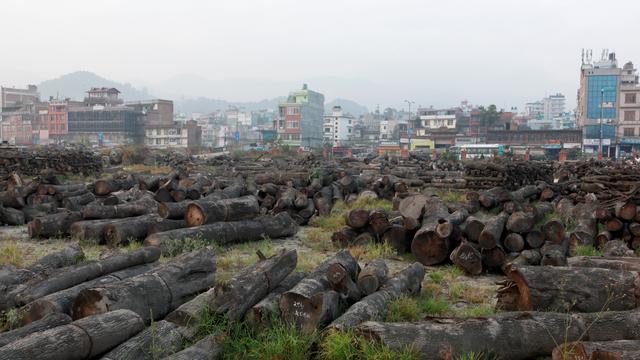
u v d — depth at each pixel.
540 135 82.25
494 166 20.59
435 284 8.78
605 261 7.46
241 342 5.55
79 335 4.79
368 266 7.48
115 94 123.75
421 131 99.31
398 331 5.15
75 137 106.12
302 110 113.44
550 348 5.28
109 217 12.76
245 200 12.48
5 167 24.52
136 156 41.78
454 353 5.09
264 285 6.40
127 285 6.10
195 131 103.69
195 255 7.33
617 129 77.75
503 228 10.01
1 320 6.21
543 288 6.27
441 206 11.39
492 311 6.97
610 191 15.70
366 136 133.38
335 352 5.06
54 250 10.85
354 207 17.19
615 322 5.44
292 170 30.02
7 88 132.62
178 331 5.46
